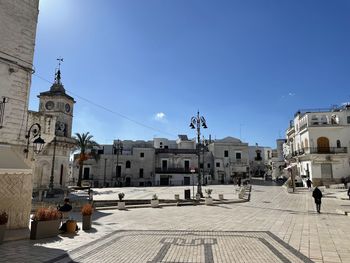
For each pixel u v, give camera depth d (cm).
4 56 1195
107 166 6334
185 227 1305
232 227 1301
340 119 4481
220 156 6788
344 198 2634
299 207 2112
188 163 6681
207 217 1628
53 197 3117
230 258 805
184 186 5597
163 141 7369
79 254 850
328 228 1259
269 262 763
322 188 3812
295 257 810
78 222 1480
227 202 2447
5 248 917
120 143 6525
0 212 1145
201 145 7006
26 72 1285
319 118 4603
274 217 1611
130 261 781
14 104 1226
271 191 3766
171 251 884
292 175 4038
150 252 873
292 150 5719
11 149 1200
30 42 1311
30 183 1270
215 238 1069
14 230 1161
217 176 6700
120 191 4144
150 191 4125
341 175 4259
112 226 1336
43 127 1462
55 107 3978
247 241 1016
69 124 4172
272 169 7625
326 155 4303
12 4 1245
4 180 1169
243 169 6769
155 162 6594
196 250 895
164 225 1362
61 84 4259
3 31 1201
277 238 1062
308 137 4488
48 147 3769
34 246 945
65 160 4028
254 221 1471
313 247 924
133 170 6397
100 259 801
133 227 1309
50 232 1095
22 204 1229
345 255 830
